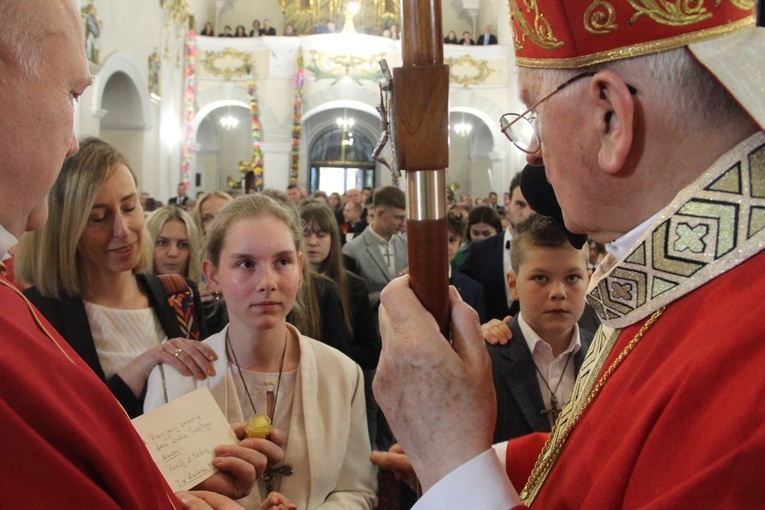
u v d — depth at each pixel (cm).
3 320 63
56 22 71
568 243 154
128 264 154
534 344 157
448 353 70
